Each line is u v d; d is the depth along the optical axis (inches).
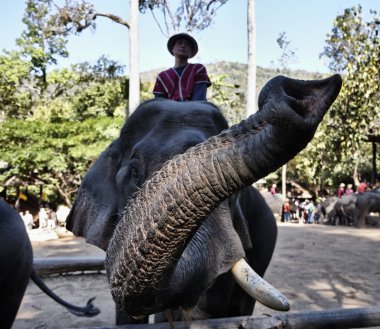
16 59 872.3
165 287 58.2
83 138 652.1
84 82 903.7
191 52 135.8
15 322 197.0
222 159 44.8
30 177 679.7
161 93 126.3
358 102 591.8
